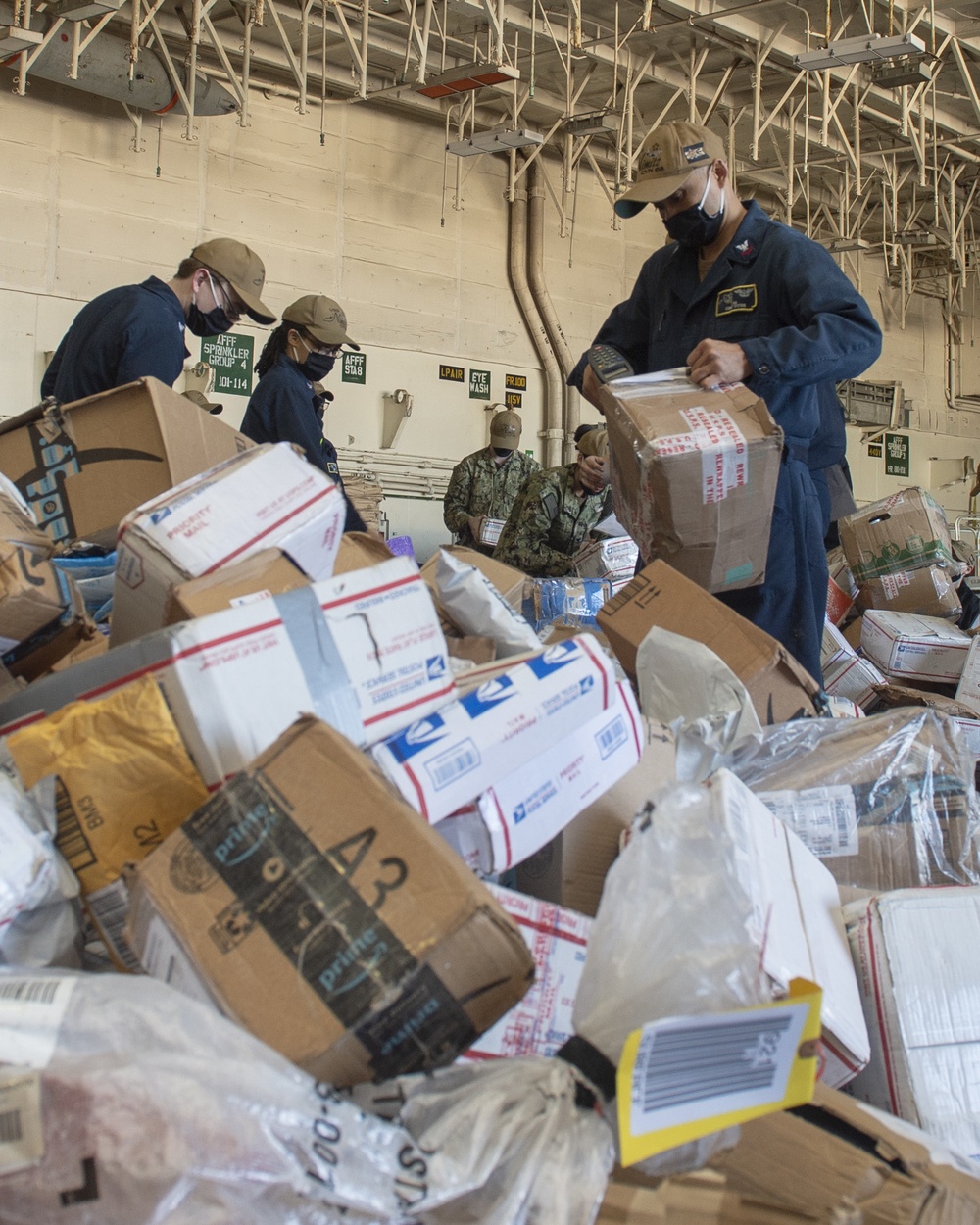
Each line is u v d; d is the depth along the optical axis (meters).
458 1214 0.93
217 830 1.06
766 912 1.27
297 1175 0.85
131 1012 0.90
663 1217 0.99
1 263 6.17
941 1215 1.02
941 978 1.39
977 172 10.09
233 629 1.21
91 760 1.15
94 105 6.48
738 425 2.10
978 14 7.19
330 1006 0.97
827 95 7.12
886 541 3.76
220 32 6.92
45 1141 0.82
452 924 0.97
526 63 7.66
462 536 6.29
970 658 3.13
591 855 1.52
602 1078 1.00
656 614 2.08
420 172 7.91
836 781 1.81
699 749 1.73
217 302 2.93
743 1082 0.97
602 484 4.45
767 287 2.43
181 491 1.56
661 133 2.43
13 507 1.66
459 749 1.26
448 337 8.04
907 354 11.67
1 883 1.04
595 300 8.80
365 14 6.12
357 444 7.62
